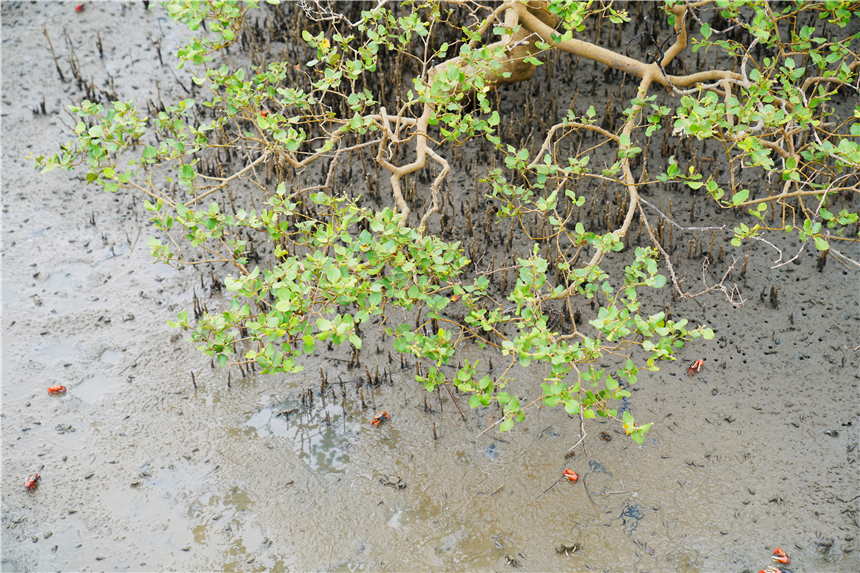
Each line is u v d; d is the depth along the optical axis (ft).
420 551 13.93
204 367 17.84
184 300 19.63
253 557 14.01
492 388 12.41
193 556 14.06
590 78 25.32
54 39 28.86
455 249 14.30
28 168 23.73
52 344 18.44
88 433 16.39
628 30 26.21
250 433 16.37
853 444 14.92
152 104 24.62
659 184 21.48
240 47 27.73
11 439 16.24
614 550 13.69
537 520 14.29
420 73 26.03
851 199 20.17
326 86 15.10
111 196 22.85
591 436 15.70
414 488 15.06
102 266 20.63
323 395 17.08
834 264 18.58
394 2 28.02
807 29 15.66
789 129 16.74
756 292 18.29
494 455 15.55
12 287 19.98
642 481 14.76
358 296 12.80
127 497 15.11
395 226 13.34
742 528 13.80
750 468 14.74
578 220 20.85
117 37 28.86
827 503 14.02
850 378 16.14
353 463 15.64
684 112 14.10
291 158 16.31
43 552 14.15
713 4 26.43
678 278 18.89
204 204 22.29
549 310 17.95
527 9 21.88
